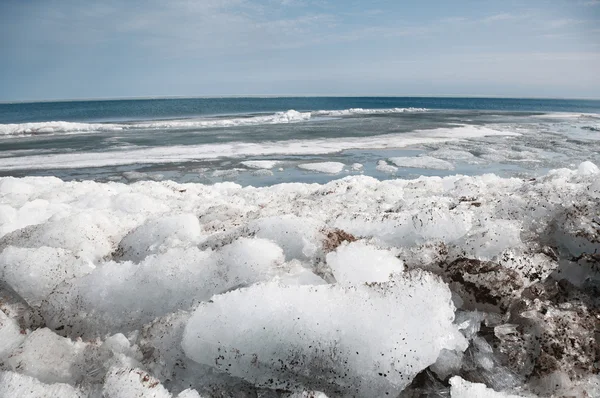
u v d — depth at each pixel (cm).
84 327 211
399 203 355
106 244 302
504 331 175
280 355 161
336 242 241
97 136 2406
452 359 162
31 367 174
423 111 5338
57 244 283
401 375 152
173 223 290
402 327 158
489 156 1608
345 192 461
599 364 158
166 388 166
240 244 224
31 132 2597
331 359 157
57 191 562
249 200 512
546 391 152
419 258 219
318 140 2158
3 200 512
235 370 163
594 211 220
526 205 247
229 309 170
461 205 301
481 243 217
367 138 2222
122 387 154
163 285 215
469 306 194
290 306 167
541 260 203
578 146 1827
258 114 5062
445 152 1712
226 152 1764
